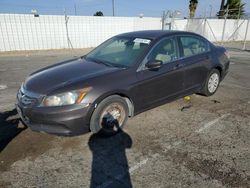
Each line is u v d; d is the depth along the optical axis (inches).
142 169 113.8
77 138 141.7
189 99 208.4
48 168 115.0
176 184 103.6
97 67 151.7
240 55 544.4
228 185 102.5
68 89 125.1
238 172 111.0
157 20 829.8
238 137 143.2
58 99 123.1
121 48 171.3
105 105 135.9
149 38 167.3
